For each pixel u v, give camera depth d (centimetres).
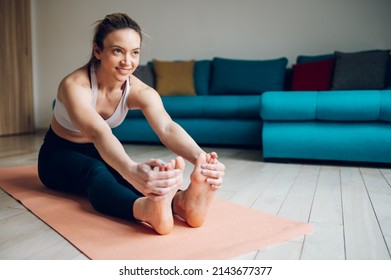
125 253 104
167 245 110
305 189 185
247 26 429
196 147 124
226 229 123
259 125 338
